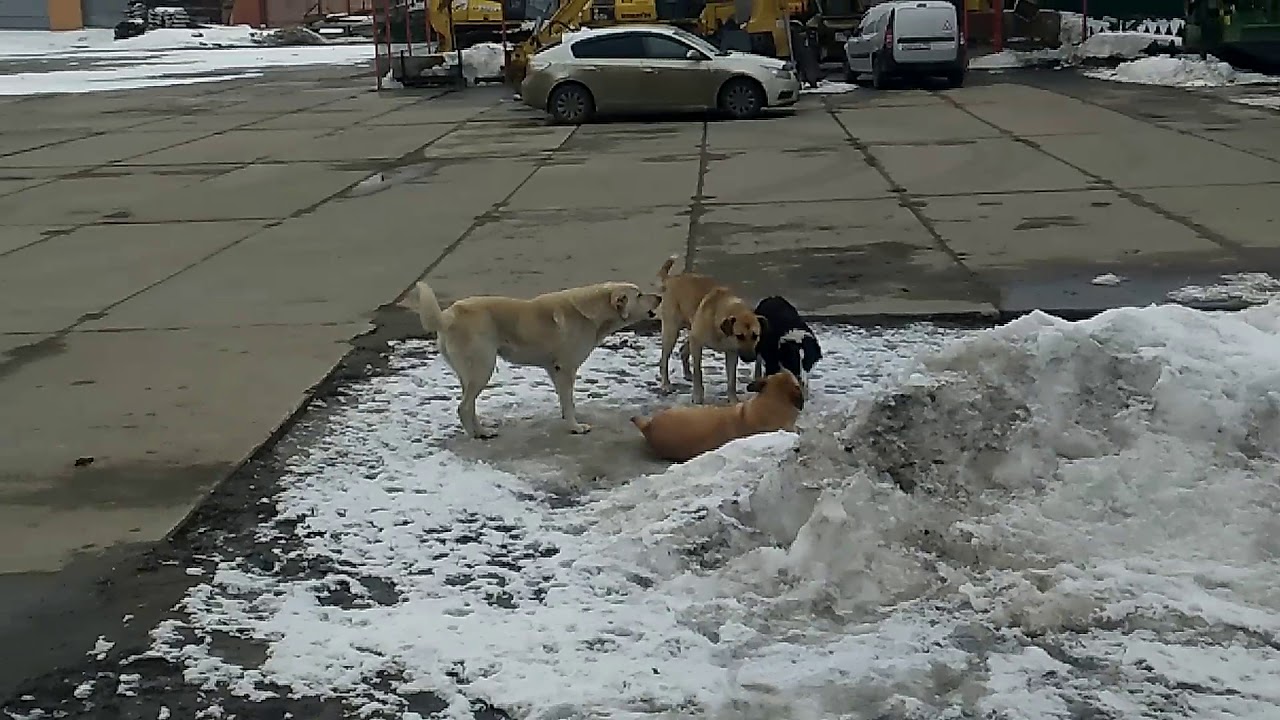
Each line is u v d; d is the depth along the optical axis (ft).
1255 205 38.45
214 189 50.57
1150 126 58.90
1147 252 32.96
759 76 71.51
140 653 14.21
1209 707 12.32
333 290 32.27
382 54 141.08
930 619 14.14
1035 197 41.75
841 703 12.59
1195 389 16.55
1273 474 15.74
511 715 12.72
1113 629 13.78
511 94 91.35
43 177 55.52
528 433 21.45
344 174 53.72
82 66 137.08
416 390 23.86
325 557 16.52
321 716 12.88
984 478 16.43
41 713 13.08
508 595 15.28
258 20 215.92
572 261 34.68
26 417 22.84
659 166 52.85
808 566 15.16
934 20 85.10
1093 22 118.11
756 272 32.50
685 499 17.06
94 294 32.71
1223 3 84.12
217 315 30.04
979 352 17.40
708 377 24.53
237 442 21.09
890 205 41.47
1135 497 15.80
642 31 72.23
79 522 17.98
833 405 21.43
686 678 13.14
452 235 39.22
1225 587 14.42
